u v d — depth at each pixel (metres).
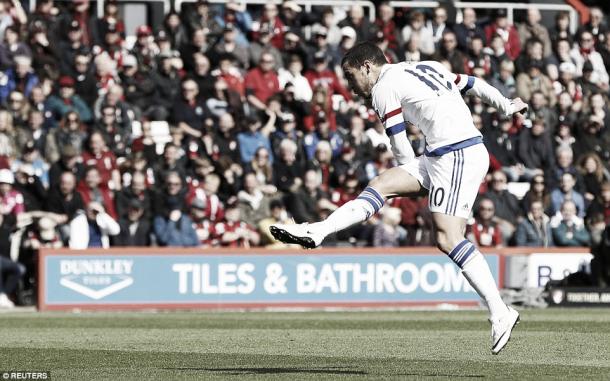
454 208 25.53
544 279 60.50
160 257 56.53
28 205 56.59
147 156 60.03
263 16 69.25
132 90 63.94
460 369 26.11
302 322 46.38
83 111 62.09
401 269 59.25
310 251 58.19
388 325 44.31
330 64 69.38
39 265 54.75
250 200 59.66
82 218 56.56
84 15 65.19
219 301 57.22
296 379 23.73
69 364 27.94
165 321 47.09
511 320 25.22
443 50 70.88
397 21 74.75
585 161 67.31
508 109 27.39
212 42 67.88
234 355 30.50
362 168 64.00
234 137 63.06
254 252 57.59
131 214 57.09
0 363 28.34
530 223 62.69
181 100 63.50
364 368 26.41
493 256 60.19
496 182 62.72
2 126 58.09
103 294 55.66
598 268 61.12
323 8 73.38
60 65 63.25
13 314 52.34
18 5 65.06
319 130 64.38
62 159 57.06
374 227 60.53
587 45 75.44
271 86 67.12
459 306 59.84
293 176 62.47
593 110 71.75
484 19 75.38
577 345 33.91
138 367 26.92
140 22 71.94
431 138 25.59
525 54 72.88
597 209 61.53
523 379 23.77
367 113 68.19
